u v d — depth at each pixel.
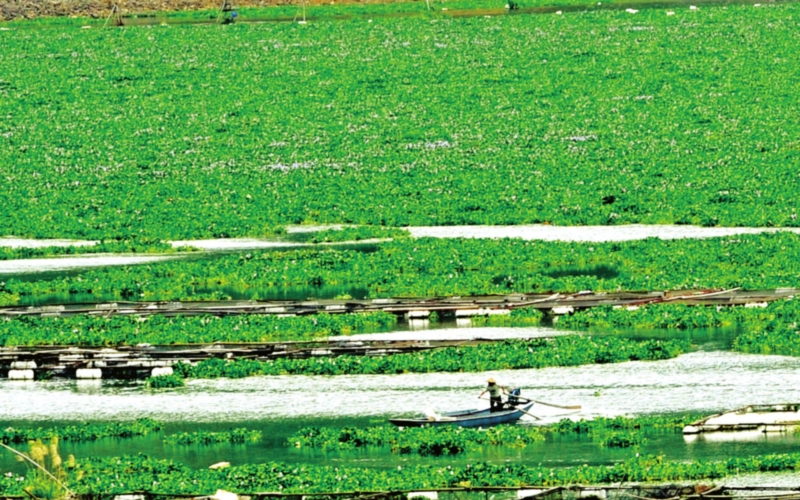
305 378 152.62
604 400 140.25
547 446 128.12
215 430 135.50
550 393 143.00
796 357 153.62
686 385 144.50
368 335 168.25
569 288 186.75
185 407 143.50
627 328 168.62
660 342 157.38
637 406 138.00
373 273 199.88
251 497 114.69
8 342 167.25
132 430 135.50
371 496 114.50
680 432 130.62
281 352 159.50
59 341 167.50
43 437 134.00
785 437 128.62
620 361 154.25
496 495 115.75
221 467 123.06
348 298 185.00
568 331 168.38
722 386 143.62
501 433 130.00
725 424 130.25
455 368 153.12
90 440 134.25
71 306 184.62
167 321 174.62
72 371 158.00
